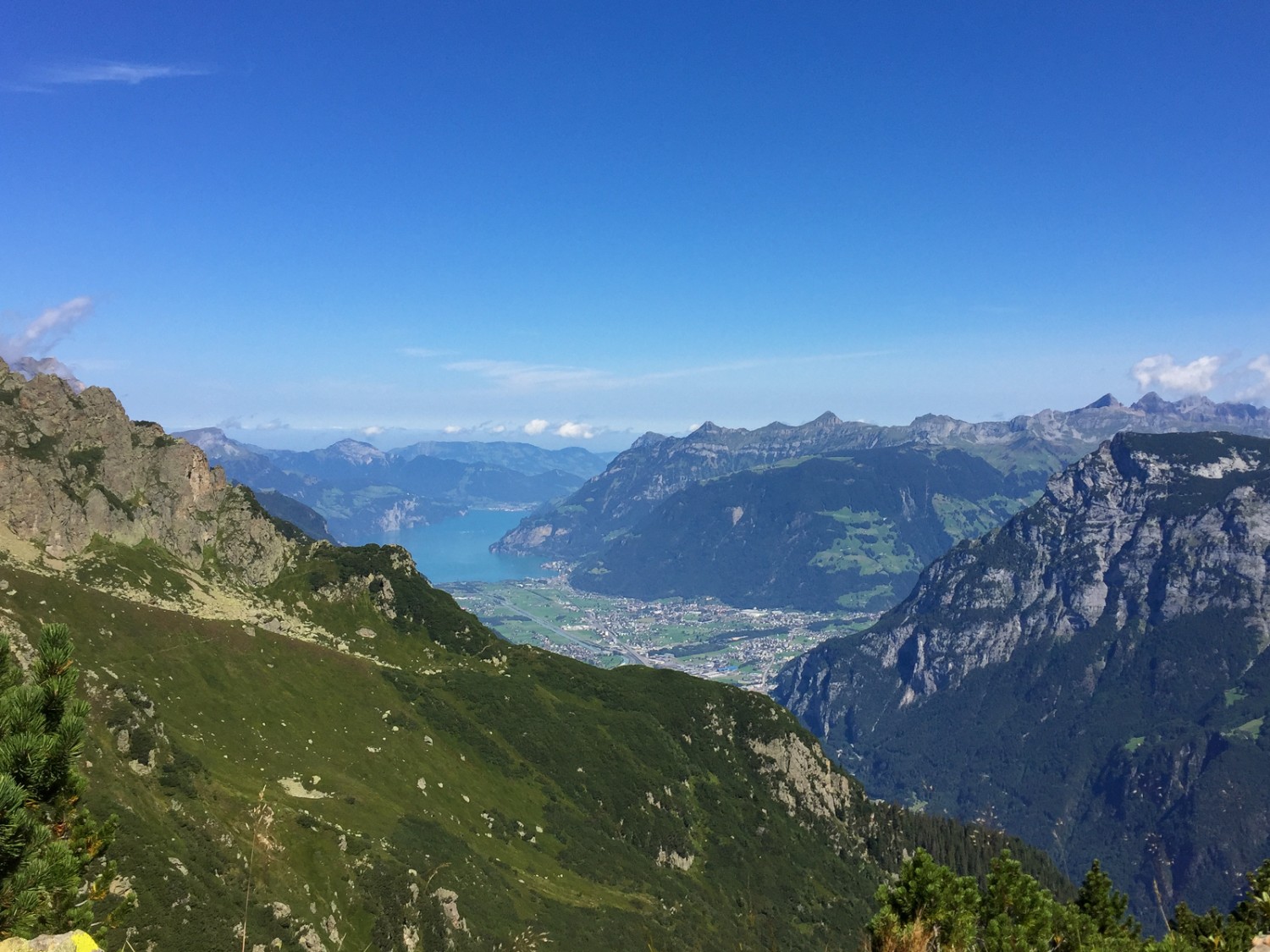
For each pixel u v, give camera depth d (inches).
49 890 960.9
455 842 6018.7
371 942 4338.1
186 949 3314.5
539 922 5551.2
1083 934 2030.0
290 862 4471.0
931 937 1595.7
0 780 933.2
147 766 4566.9
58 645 1081.4
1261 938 1755.7
